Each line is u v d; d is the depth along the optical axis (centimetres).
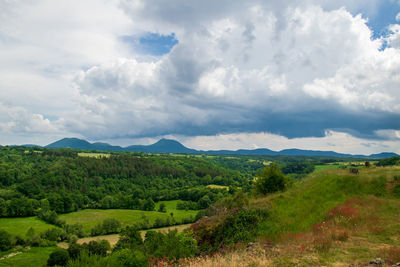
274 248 1265
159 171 18700
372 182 2261
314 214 1858
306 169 13612
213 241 1783
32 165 16700
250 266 1011
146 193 13838
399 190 2014
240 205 2270
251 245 1440
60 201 10712
